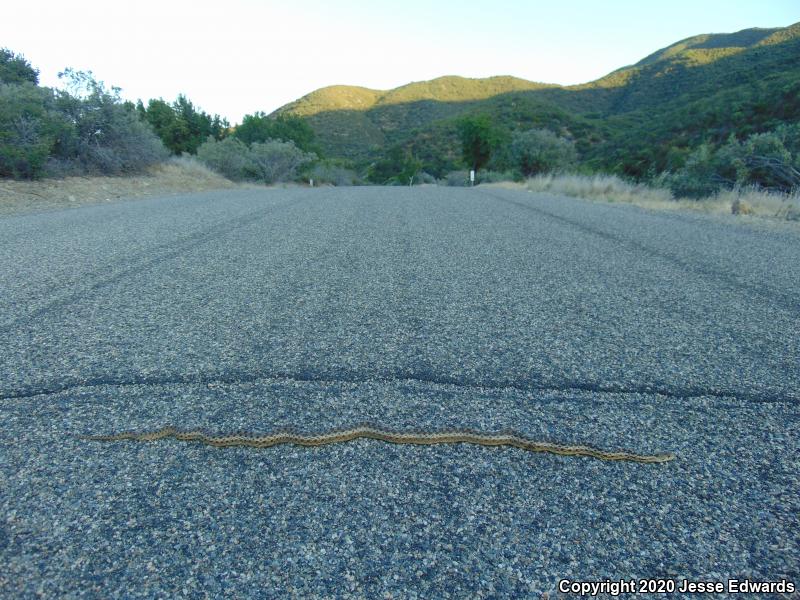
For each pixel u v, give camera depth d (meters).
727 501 2.44
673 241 8.73
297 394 3.31
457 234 9.24
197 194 17.12
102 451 2.71
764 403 3.29
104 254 6.96
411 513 2.34
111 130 18.91
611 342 4.21
